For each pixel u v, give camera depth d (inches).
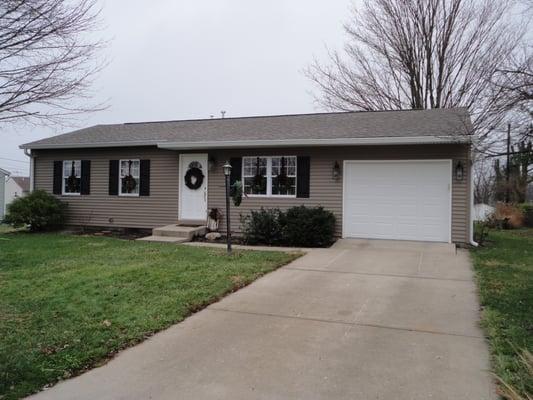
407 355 152.1
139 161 544.7
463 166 406.6
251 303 219.0
